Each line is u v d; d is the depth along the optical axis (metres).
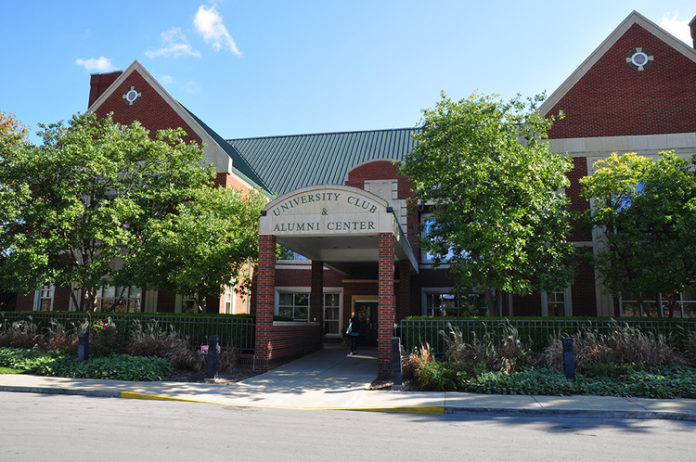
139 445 6.20
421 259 23.25
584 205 18.45
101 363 12.95
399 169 16.55
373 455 5.91
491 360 12.34
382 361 13.25
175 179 18.95
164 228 16.78
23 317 17.33
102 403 9.62
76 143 16.80
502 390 10.80
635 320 13.39
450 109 15.05
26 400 9.80
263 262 14.62
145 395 10.44
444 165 14.82
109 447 6.06
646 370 11.60
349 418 8.56
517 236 13.59
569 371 11.22
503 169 14.16
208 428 7.38
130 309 21.66
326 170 27.42
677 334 13.07
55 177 16.36
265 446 6.29
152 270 16.66
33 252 15.10
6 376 12.38
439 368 11.86
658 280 14.04
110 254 16.72
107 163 16.70
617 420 8.46
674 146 18.34
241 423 7.86
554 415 8.91
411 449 6.23
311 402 10.09
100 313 16.58
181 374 13.12
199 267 16.05
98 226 16.41
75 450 5.87
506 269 14.16
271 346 14.58
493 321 13.77
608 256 15.14
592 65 19.53
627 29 19.50
